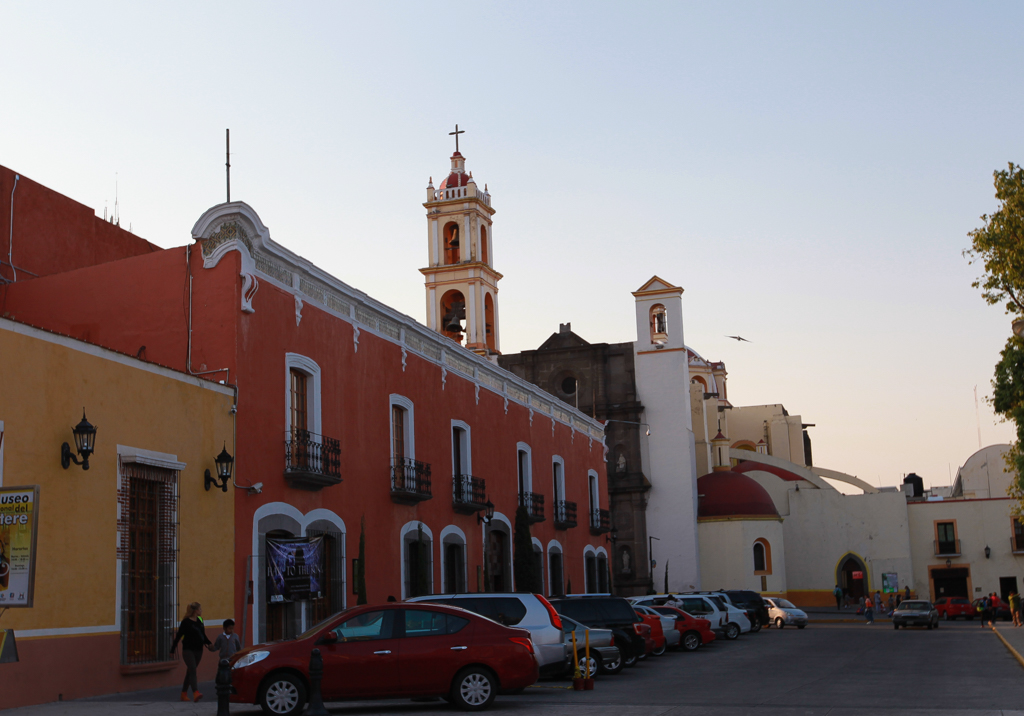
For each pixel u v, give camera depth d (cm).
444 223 5991
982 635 4122
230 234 2281
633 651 2498
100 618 1781
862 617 6222
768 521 6494
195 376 2097
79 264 2748
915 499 7419
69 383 1755
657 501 6462
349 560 2650
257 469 2277
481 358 3725
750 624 4159
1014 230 2883
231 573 2147
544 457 4428
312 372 2558
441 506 3278
